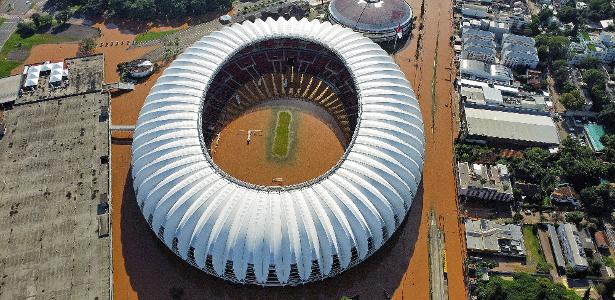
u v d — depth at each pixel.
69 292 111.38
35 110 152.88
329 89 161.62
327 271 111.81
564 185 141.50
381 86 136.38
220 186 114.25
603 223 134.38
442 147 152.88
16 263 116.19
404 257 124.31
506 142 153.88
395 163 120.56
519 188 139.50
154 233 125.94
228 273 112.00
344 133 150.75
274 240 106.25
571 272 121.94
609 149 150.12
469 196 138.88
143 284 117.81
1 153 139.88
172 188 114.75
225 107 156.50
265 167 141.50
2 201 128.12
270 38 156.62
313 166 142.12
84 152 140.38
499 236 127.56
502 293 112.69
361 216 112.00
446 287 119.31
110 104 158.50
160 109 130.38
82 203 128.12
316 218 109.19
